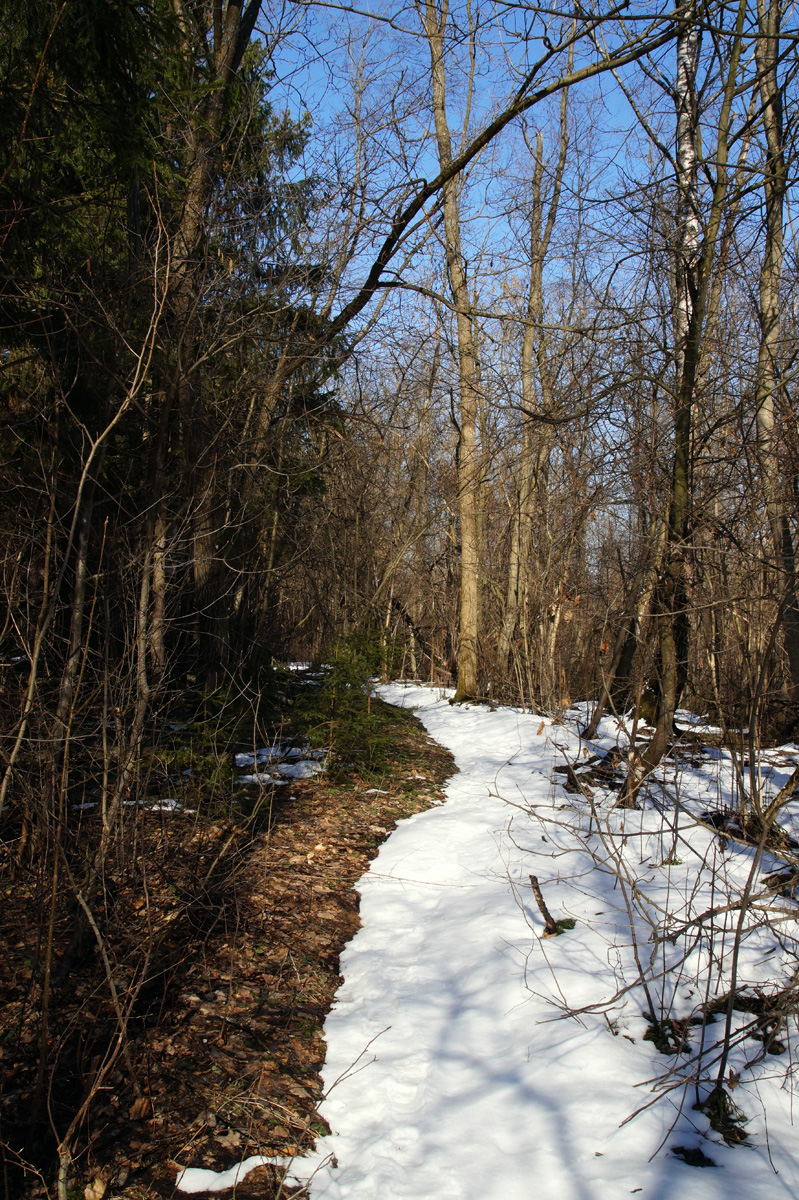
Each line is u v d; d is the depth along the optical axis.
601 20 6.83
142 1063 3.80
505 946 4.98
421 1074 3.91
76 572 4.40
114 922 4.65
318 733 9.26
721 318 7.36
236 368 9.16
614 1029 4.02
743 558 5.43
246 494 9.42
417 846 7.12
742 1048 3.80
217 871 5.73
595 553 13.64
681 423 6.76
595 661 10.99
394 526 23.56
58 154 6.45
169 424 6.94
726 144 6.86
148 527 5.59
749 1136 3.29
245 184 8.24
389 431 19.70
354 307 9.74
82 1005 3.75
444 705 16.75
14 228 5.47
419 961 5.08
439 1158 3.29
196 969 4.73
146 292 6.40
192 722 7.06
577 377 8.56
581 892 5.64
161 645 6.40
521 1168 3.17
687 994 4.23
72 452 5.47
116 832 4.58
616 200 7.48
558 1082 3.66
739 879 5.31
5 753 3.81
